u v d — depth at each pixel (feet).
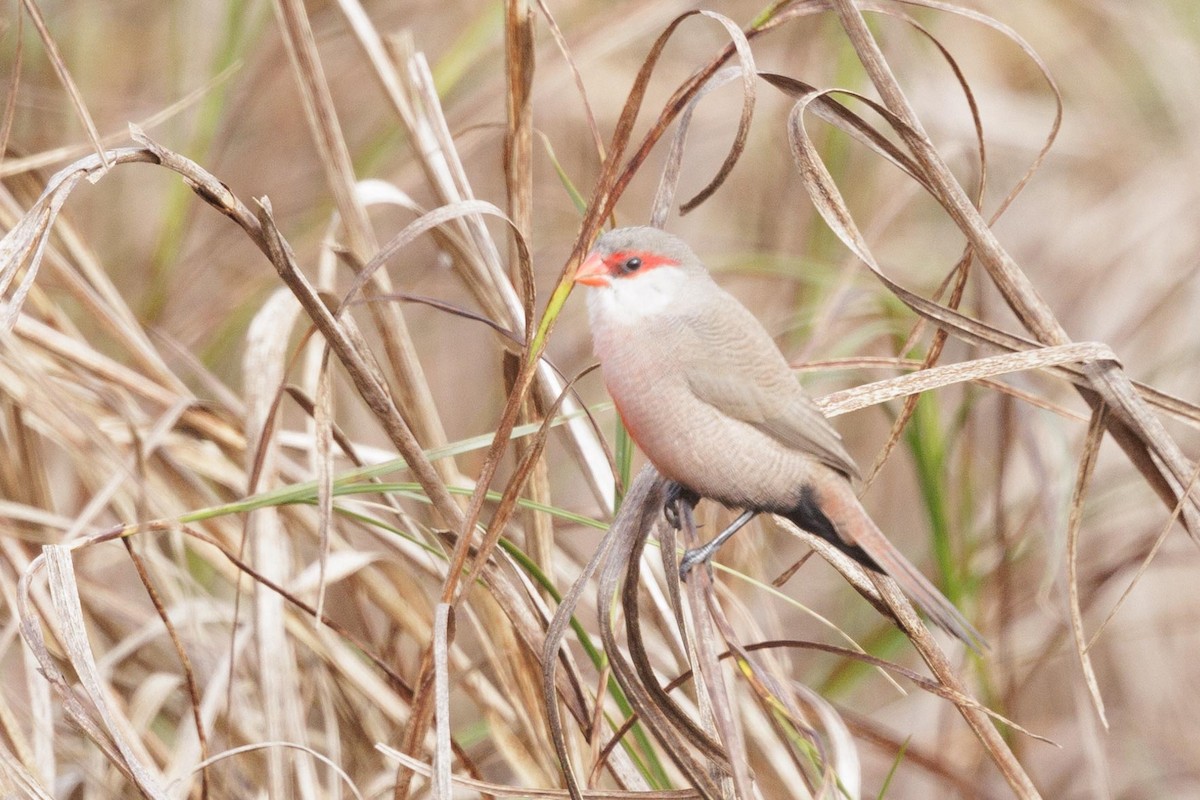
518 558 23.80
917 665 40.40
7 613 28.60
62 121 40.83
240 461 29.35
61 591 21.99
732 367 22.54
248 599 29.25
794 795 27.76
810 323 36.73
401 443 21.93
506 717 28.12
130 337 29.60
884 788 25.21
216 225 44.62
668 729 21.26
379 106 46.65
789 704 21.45
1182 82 52.21
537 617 24.61
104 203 42.73
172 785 23.54
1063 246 51.52
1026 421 32.99
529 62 25.48
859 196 48.39
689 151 50.78
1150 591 42.80
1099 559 41.65
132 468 28.17
